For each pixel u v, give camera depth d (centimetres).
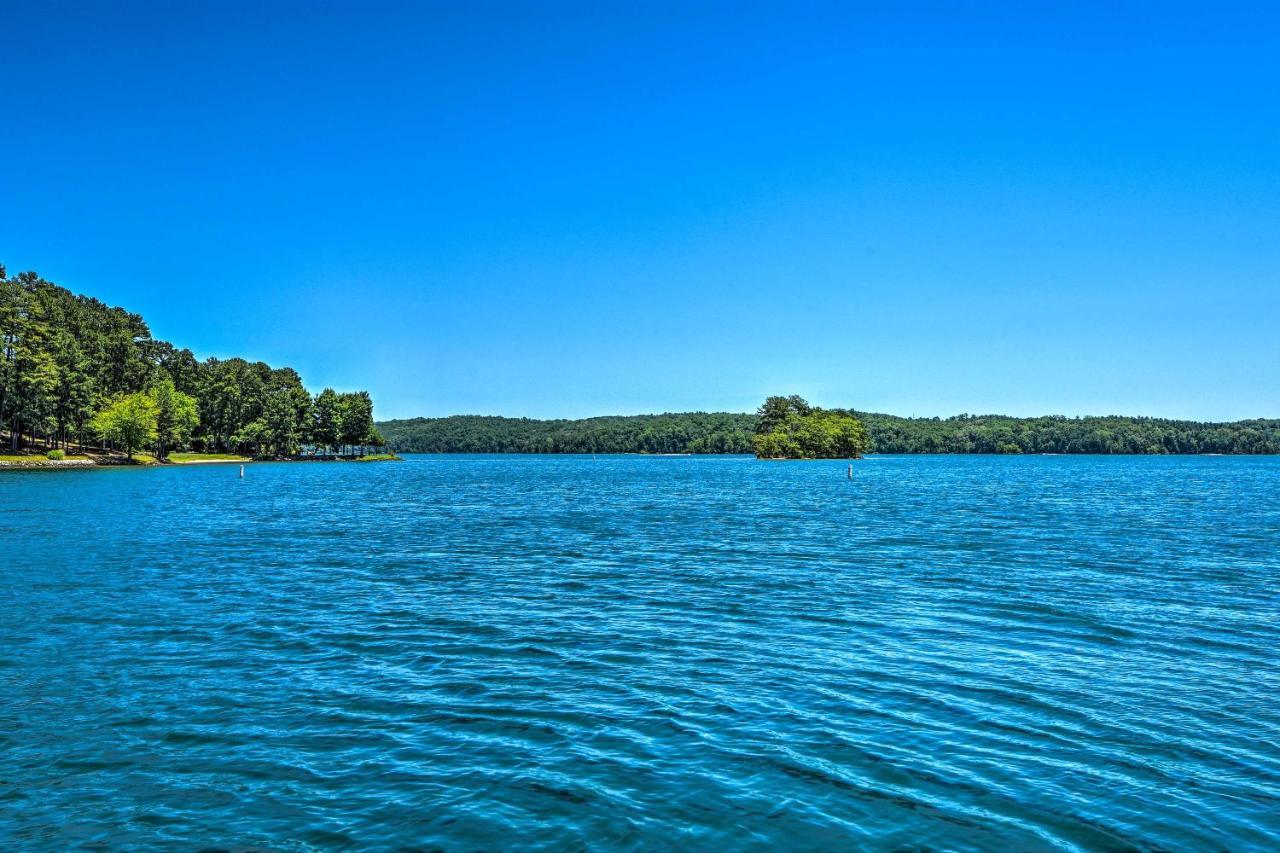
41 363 12150
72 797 1004
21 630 1867
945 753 1136
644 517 4922
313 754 1140
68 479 9594
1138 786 1030
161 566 2867
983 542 3525
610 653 1672
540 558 3091
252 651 1694
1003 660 1602
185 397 16888
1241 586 2411
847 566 2836
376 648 1719
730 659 1620
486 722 1266
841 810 970
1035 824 937
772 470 14712
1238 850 880
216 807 979
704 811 969
